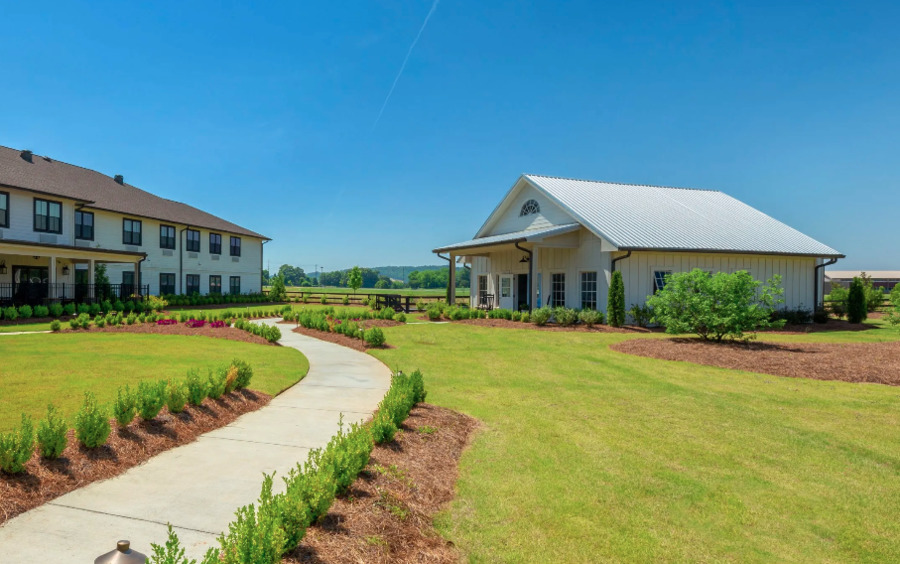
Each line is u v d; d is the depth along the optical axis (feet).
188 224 104.63
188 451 16.94
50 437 14.23
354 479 13.66
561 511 13.79
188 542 11.10
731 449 18.94
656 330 57.72
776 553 12.13
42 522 11.76
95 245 85.15
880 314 95.14
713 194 92.63
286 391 26.35
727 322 41.50
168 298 93.76
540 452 18.25
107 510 12.51
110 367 29.81
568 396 26.71
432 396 26.37
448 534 12.37
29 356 33.40
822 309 73.87
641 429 21.16
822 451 18.86
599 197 76.89
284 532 9.61
